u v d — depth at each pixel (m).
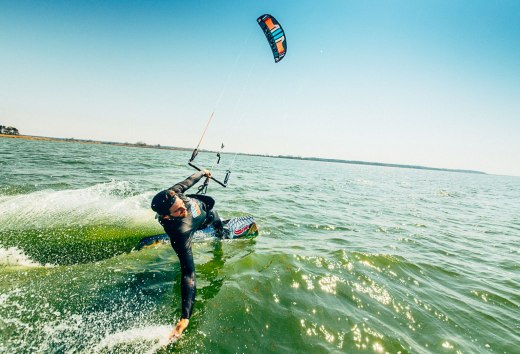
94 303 3.46
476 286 5.15
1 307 3.19
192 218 3.91
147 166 26.08
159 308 3.48
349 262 5.42
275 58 6.63
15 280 3.78
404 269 5.50
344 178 37.41
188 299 3.27
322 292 4.26
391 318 3.81
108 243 5.18
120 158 35.72
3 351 2.58
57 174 15.23
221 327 3.27
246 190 15.20
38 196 8.10
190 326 3.23
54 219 6.02
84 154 38.12
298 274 4.70
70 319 3.12
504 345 3.51
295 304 3.87
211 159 63.12
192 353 2.83
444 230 9.84
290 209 10.91
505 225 12.18
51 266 4.23
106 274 4.18
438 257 6.61
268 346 3.05
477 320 4.00
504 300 4.68
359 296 4.28
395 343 3.28
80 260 4.50
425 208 15.07
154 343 2.89
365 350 3.14
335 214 10.81
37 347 2.67
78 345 2.75
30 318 3.06
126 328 3.07
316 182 26.05
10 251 4.45
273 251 5.74
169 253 5.10
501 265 6.53
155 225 6.36
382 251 6.60
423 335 3.54
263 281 4.39
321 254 5.83
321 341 3.21
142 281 4.07
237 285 4.23
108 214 6.79
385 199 17.55
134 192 11.10
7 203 7.03
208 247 5.72
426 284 5.00
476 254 7.25
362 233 8.27
